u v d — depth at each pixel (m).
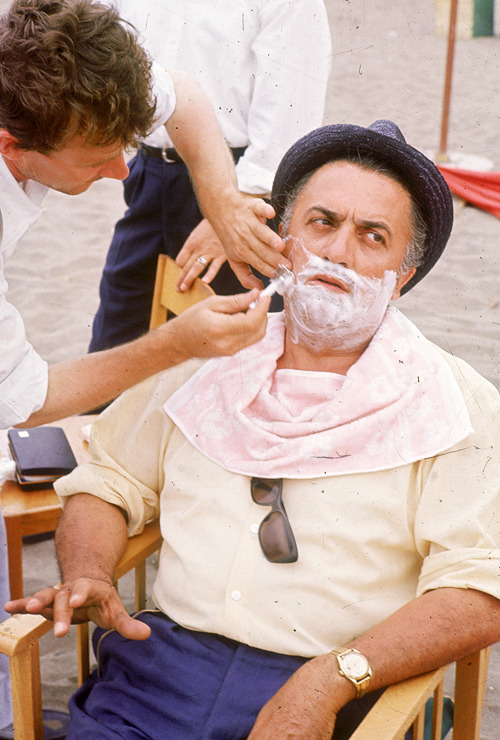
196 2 1.89
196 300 1.84
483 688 1.33
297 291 1.38
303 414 1.37
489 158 3.87
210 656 1.33
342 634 1.29
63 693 1.80
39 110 1.08
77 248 3.29
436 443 1.30
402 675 1.16
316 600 1.29
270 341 1.46
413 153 1.30
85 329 2.92
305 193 1.39
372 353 1.37
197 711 1.27
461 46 4.80
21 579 1.69
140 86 1.15
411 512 1.30
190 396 1.47
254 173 1.96
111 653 1.39
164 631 1.37
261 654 1.31
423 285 3.21
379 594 1.30
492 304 3.04
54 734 1.62
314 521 1.30
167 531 1.41
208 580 1.34
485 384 1.36
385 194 1.34
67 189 1.27
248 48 1.91
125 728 1.27
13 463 1.74
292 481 1.33
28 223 1.31
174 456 1.45
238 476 1.37
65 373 1.36
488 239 3.48
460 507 1.26
